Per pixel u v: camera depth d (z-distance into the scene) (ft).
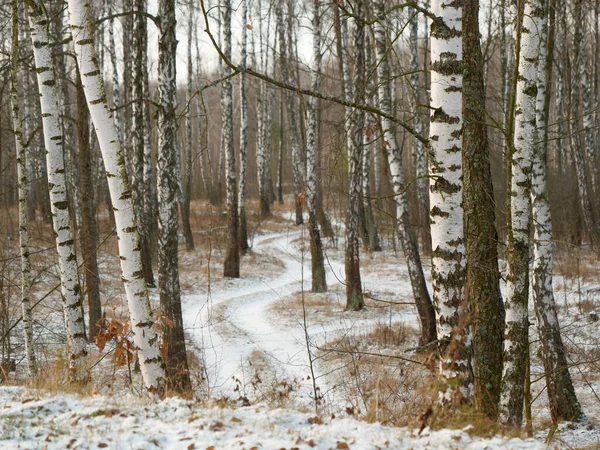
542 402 42.06
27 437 16.92
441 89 22.52
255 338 57.62
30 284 39.50
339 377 41.60
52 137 31.55
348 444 16.62
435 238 23.11
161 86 36.42
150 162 82.48
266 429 17.79
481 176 27.48
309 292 80.33
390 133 50.88
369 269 94.84
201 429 17.63
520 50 24.97
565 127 98.58
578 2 59.88
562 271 72.28
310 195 78.02
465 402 22.36
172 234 37.04
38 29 31.04
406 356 46.57
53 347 49.42
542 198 36.35
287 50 104.22
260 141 144.36
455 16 22.29
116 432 17.35
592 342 49.62
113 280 74.28
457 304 22.85
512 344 25.13
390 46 21.95
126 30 84.07
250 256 104.32
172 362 36.11
